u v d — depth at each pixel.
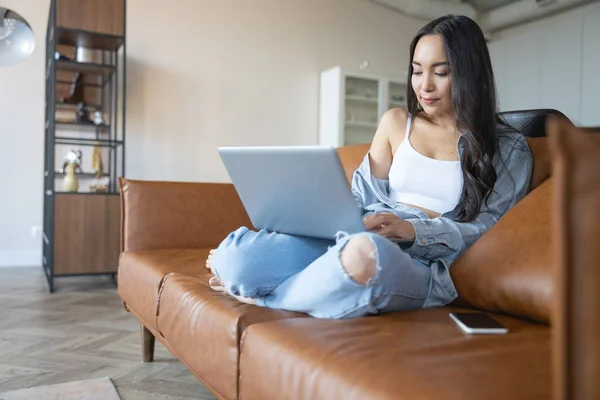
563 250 0.42
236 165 1.11
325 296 0.93
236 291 1.06
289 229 1.12
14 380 1.62
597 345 0.41
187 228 2.00
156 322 1.39
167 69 4.76
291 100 5.37
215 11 4.98
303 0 5.44
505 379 0.58
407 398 0.56
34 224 4.46
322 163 0.92
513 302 0.95
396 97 5.86
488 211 1.20
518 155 1.26
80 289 3.50
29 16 4.39
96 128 4.43
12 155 4.38
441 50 1.22
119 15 3.84
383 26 5.92
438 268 1.11
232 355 0.93
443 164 1.26
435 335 0.79
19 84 4.38
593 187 0.42
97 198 3.66
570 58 5.58
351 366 0.66
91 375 1.68
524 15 6.03
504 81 6.32
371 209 1.31
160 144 4.73
